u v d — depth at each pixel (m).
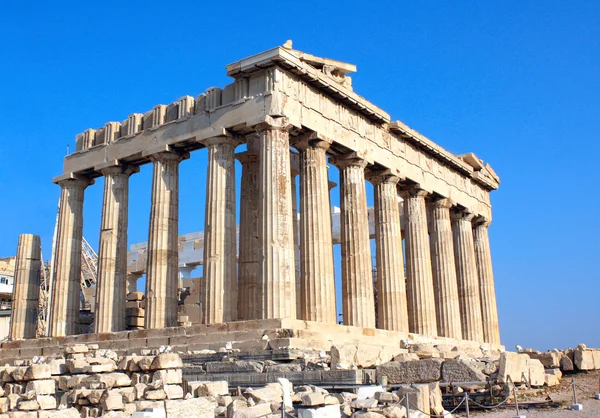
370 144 38.66
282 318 29.20
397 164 41.03
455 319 44.78
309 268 33.19
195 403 16.30
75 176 40.97
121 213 39.03
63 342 37.19
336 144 36.06
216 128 33.97
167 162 36.75
